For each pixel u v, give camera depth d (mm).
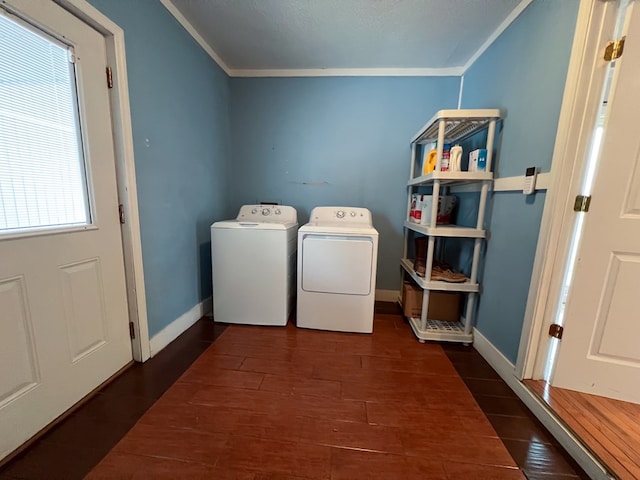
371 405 1396
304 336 2096
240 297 2230
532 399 1379
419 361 1808
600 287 1316
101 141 1375
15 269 1040
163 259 1841
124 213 1518
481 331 1945
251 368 1680
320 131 2729
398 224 2793
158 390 1457
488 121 1871
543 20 1458
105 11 1303
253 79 2701
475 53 2264
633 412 1272
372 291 2129
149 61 1610
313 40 2141
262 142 2795
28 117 1061
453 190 2576
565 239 1354
